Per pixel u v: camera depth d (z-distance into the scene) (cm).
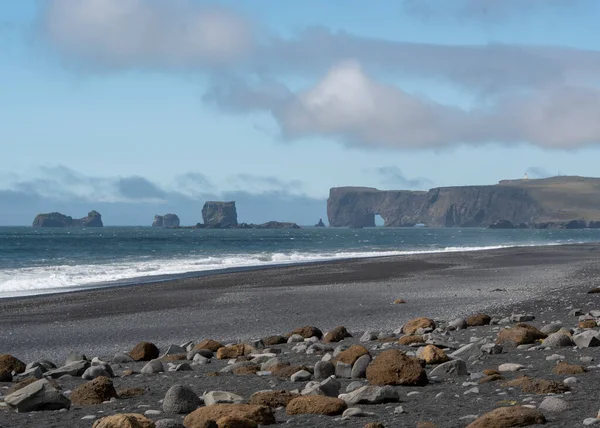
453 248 9106
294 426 665
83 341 1778
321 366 1003
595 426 596
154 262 5925
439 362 1071
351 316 2161
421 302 2505
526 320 1839
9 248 9588
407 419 682
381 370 900
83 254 7862
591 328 1492
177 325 2038
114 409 810
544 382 803
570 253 6800
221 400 762
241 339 1750
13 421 743
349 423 670
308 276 3884
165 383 1010
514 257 5994
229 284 3406
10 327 2034
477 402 758
